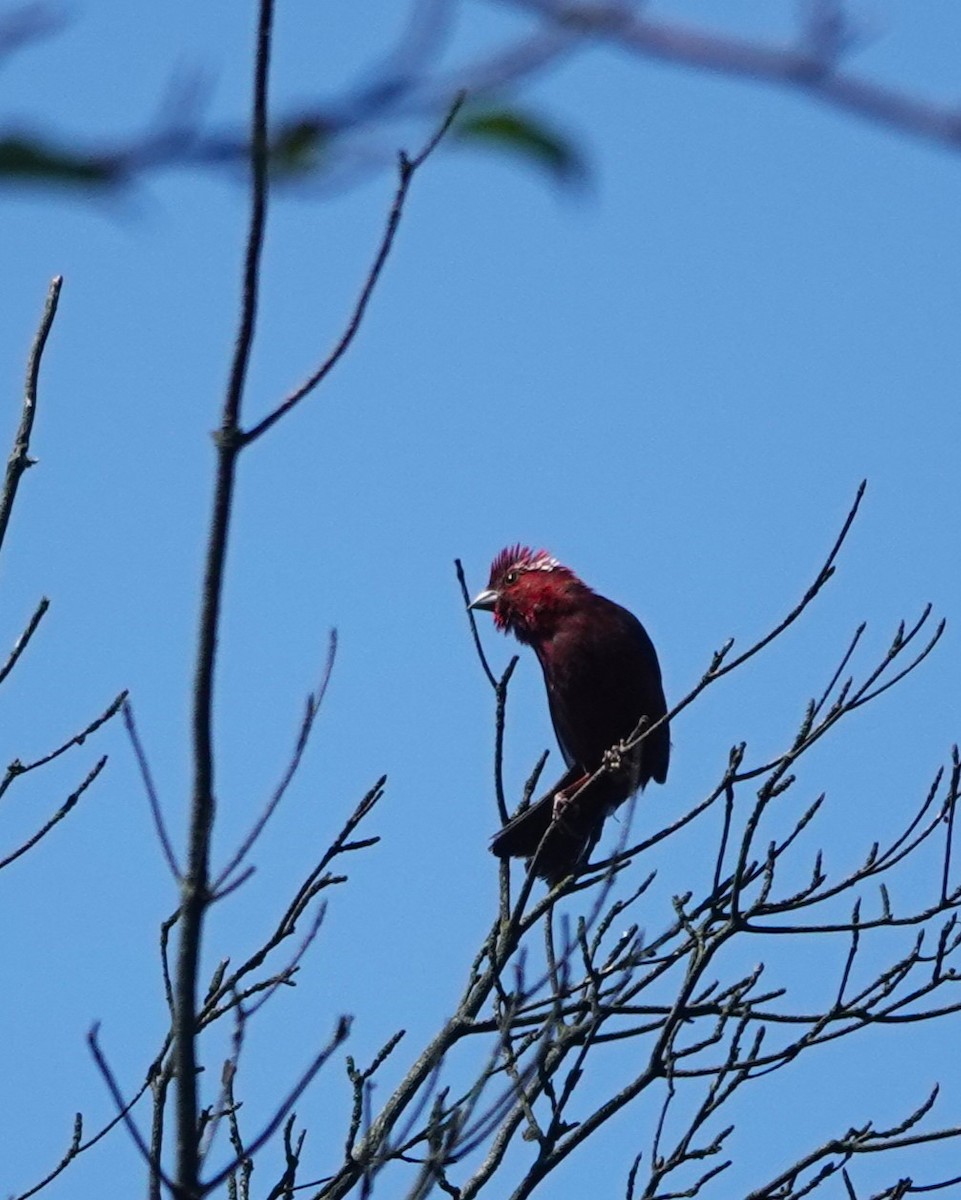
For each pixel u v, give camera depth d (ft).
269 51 16.52
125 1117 22.80
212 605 21.01
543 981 28.12
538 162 10.90
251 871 21.91
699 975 33.12
